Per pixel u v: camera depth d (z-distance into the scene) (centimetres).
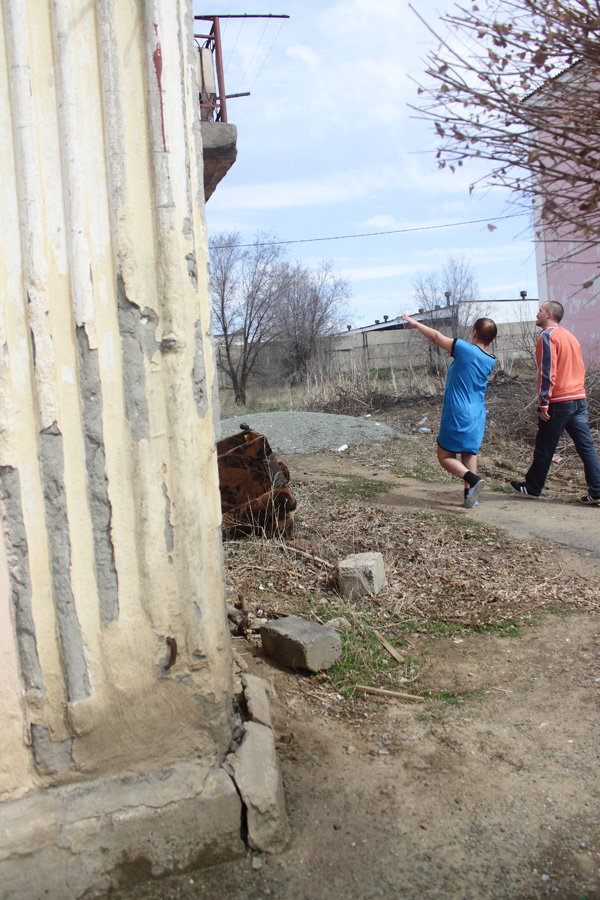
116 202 202
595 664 337
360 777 255
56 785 213
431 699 313
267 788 221
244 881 206
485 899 198
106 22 198
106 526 209
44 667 208
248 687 279
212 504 224
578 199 201
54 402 201
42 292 198
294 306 2870
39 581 205
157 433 211
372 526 584
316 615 404
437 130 208
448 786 249
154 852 207
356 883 205
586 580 450
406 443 1020
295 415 1179
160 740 221
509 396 1264
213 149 334
